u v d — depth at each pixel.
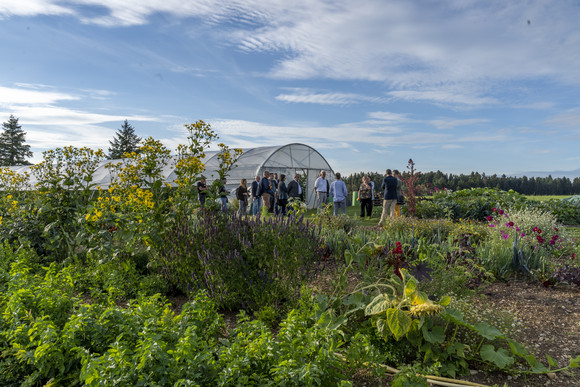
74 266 5.56
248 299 4.30
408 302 2.96
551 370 3.08
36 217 6.84
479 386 2.81
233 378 2.21
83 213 6.39
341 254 6.58
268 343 2.54
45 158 6.77
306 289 3.81
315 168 22.56
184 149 5.98
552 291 5.28
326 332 2.78
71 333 2.68
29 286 3.59
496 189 18.66
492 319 3.61
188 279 4.81
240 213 5.46
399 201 13.12
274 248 4.32
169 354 2.43
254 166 20.05
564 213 14.65
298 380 2.18
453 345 3.12
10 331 2.96
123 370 2.26
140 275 5.25
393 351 3.15
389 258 4.03
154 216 5.32
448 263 5.17
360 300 3.42
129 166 5.90
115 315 2.94
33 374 2.68
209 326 3.17
